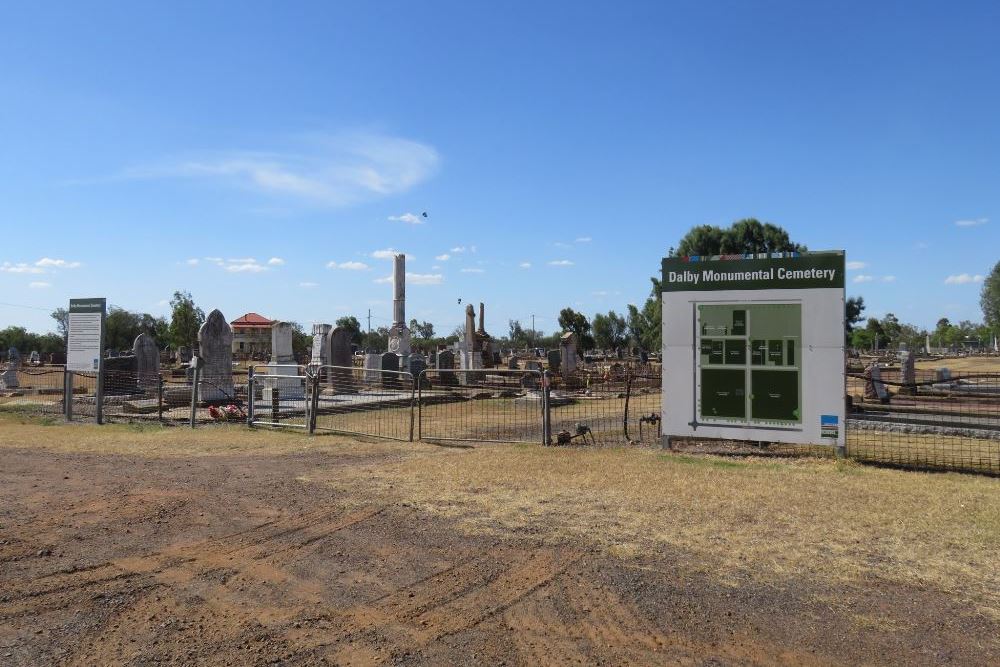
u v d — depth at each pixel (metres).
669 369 10.92
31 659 3.98
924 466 9.57
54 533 6.61
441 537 6.39
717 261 10.59
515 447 11.73
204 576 5.43
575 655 4.04
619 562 5.61
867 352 74.50
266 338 93.94
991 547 5.86
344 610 4.73
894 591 4.95
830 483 8.30
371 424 15.82
